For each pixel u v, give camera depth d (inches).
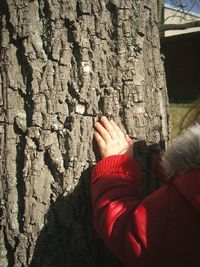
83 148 29.6
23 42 29.9
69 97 29.8
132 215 23.3
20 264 30.5
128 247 22.6
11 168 30.3
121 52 30.2
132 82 30.3
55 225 30.1
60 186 29.9
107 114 29.9
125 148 29.0
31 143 29.8
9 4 30.0
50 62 29.7
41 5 30.0
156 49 32.8
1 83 30.4
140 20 31.0
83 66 29.5
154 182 31.7
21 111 30.2
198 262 22.0
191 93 261.9
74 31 29.5
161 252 22.1
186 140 22.8
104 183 25.8
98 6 29.9
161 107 33.0
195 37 261.0
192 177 21.7
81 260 30.2
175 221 22.1
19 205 30.5
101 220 24.5
